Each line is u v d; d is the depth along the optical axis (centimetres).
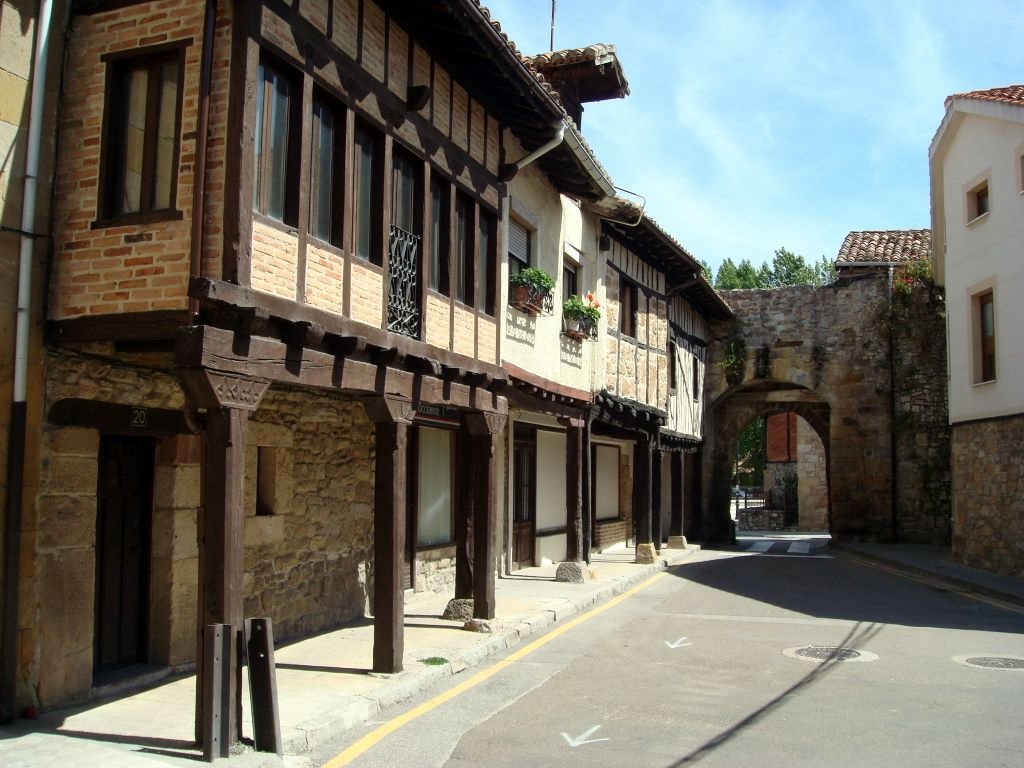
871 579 1644
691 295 2309
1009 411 1608
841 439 2514
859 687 738
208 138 574
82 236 601
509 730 608
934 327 2455
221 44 581
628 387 1781
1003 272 1641
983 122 1720
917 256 2550
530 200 1270
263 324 567
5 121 588
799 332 2591
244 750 521
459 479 1018
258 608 834
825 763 529
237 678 527
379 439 751
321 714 606
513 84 916
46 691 604
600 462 2092
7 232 585
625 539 2241
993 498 1666
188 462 739
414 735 596
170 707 625
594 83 1577
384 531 743
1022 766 522
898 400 2467
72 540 626
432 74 858
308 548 916
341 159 700
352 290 702
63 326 598
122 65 619
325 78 674
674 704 681
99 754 510
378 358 723
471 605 992
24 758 501
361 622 979
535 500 1625
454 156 905
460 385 881
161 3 603
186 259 570
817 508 3781
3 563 579
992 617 1156
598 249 1606
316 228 673
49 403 611
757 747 563
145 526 733
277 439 861
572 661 852
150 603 727
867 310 2531
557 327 1383
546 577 1447
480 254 987
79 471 632
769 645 941
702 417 2567
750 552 2367
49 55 612
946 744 568
